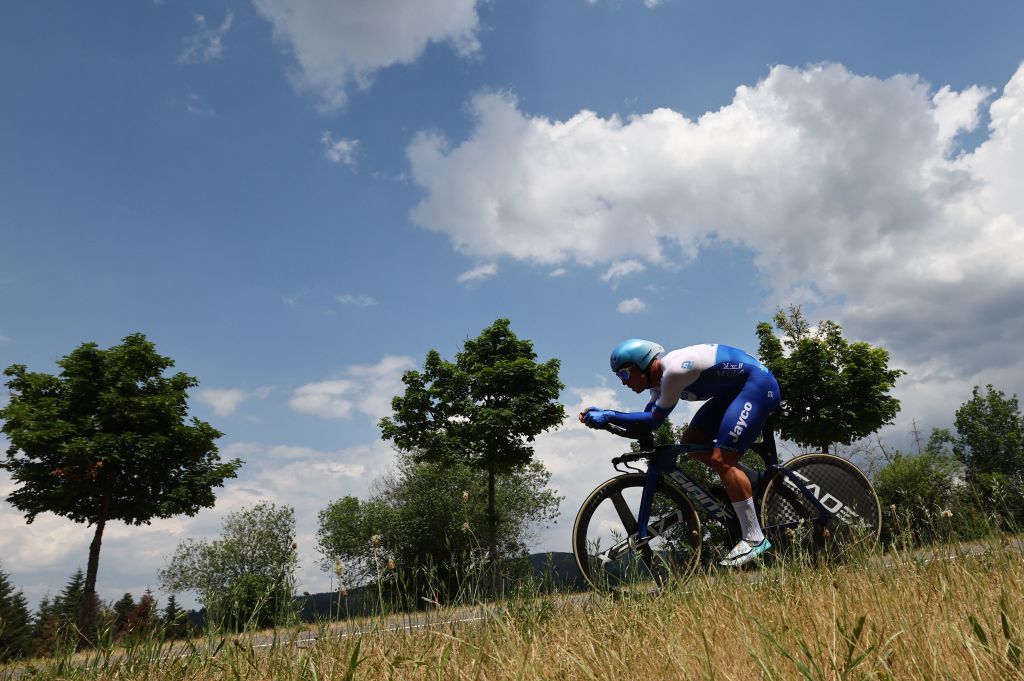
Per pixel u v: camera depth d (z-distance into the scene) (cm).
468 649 234
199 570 3034
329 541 3497
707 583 312
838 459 434
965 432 3675
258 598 280
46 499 1975
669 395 403
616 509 408
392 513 3503
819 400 2484
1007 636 154
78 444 1978
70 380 2178
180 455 2227
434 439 2361
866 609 228
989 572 271
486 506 3331
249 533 3139
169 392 2302
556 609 309
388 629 281
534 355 2594
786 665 174
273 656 259
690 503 403
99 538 2027
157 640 276
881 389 2428
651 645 220
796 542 372
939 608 208
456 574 308
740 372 405
